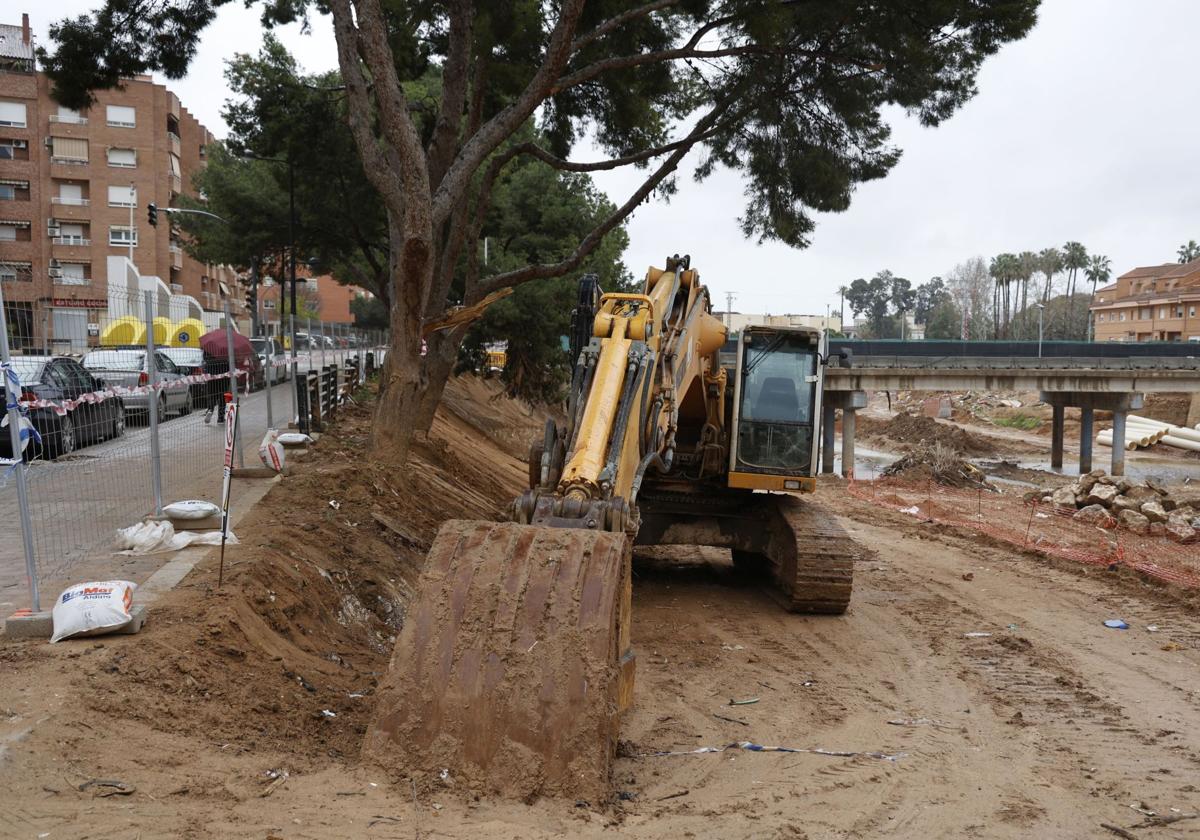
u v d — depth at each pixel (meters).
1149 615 12.75
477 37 14.62
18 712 5.38
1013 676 9.82
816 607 12.10
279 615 7.92
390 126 12.49
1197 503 26.52
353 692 7.36
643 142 18.48
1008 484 40.62
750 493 13.36
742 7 14.37
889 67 15.41
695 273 10.95
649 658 10.12
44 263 57.56
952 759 7.32
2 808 4.56
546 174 31.09
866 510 24.39
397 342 14.16
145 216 58.94
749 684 9.29
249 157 24.30
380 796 5.18
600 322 8.29
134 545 9.09
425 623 5.84
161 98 60.09
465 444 25.81
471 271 17.30
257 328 42.19
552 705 5.50
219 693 6.30
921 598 13.61
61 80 15.57
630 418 7.88
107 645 6.43
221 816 4.77
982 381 50.09
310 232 26.81
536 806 5.23
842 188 16.83
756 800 6.15
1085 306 126.56
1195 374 48.97
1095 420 66.81
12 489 11.94
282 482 12.76
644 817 5.61
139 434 14.41
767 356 12.66
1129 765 7.38
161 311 10.97
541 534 6.25
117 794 4.83
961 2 14.19
